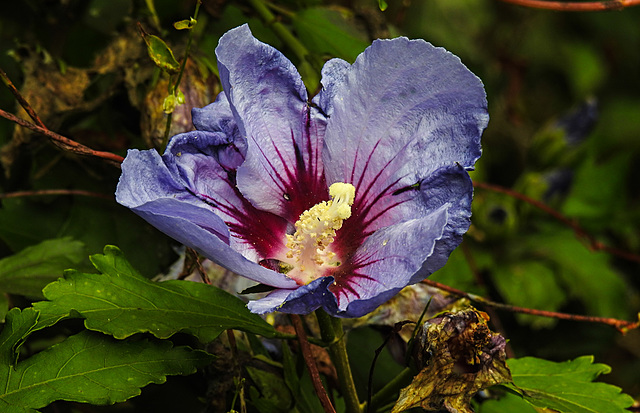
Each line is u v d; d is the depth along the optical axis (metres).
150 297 0.32
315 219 0.31
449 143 0.31
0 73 0.32
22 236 0.37
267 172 0.32
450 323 0.30
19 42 0.37
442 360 0.30
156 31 0.37
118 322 0.31
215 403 0.34
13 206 0.38
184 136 0.31
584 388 0.33
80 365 0.31
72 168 0.38
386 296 0.29
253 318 0.32
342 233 0.32
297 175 0.32
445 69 0.30
